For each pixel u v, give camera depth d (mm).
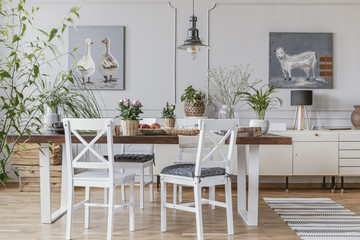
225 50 5215
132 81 5223
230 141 2871
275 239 2814
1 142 1658
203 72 5223
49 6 5188
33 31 5164
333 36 5207
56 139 2930
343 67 5203
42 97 1916
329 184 5156
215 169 2861
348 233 2965
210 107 5195
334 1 5184
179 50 5215
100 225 3170
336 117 5199
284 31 5203
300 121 4980
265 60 5211
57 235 2875
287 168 4723
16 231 2973
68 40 5168
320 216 3512
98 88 5180
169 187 5062
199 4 5211
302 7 5203
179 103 5223
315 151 4723
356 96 5195
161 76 5227
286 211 3707
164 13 5223
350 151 4734
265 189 5008
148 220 3340
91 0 5195
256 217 3178
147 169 5039
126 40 5223
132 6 5219
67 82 5070
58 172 4652
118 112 5207
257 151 3148
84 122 2678
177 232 2980
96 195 4445
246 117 5195
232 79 5199
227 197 2918
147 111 5230
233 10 5207
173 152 4801
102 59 5188
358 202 4164
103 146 5145
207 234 2922
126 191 4727
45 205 3193
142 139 2820
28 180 4637
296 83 5172
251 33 5207
